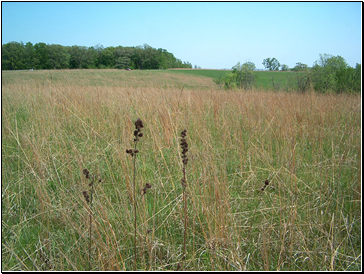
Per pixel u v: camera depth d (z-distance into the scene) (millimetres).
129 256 2279
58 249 2225
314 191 3199
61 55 78312
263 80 28406
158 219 2707
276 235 2527
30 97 7352
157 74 59469
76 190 3080
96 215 2543
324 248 2324
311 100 7461
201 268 2164
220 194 2689
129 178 3186
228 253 2246
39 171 3373
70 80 11281
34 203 2953
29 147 4039
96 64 103688
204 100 7324
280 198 2975
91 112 5711
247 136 4906
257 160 4113
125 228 2553
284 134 4586
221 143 4566
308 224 2584
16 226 2564
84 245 2340
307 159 4133
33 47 73000
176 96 6953
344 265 2207
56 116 5445
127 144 3914
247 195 3221
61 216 2637
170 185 3391
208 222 2389
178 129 4773
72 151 3949
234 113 6164
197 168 3508
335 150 4125
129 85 11859
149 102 6008
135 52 111062
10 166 3744
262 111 6219
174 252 2307
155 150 4035
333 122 5773
